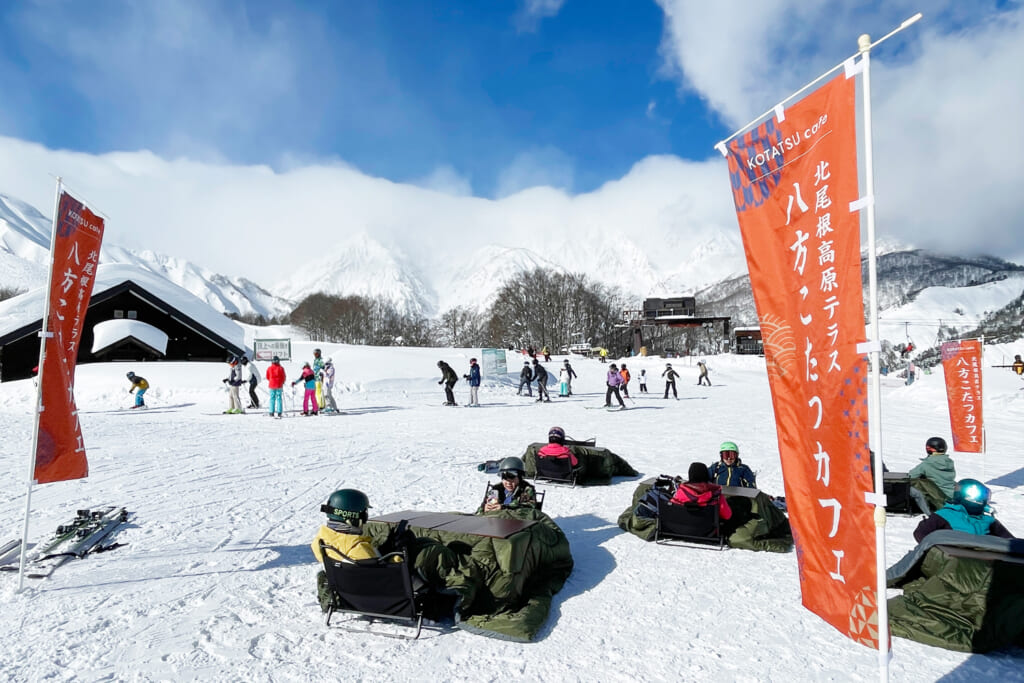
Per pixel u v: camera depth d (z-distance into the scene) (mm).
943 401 27953
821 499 3373
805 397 3461
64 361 6008
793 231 3484
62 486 9664
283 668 4266
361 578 4711
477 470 11453
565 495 9680
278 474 10891
